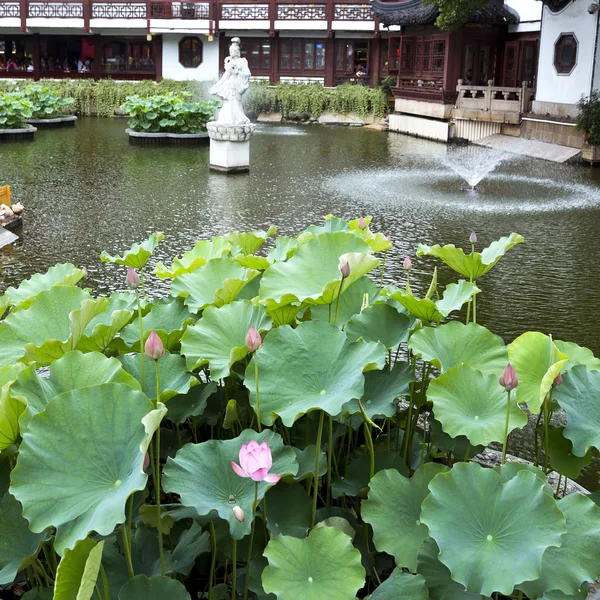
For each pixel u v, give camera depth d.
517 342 2.88
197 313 3.35
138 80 37.91
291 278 3.19
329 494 2.94
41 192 14.35
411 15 26.58
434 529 2.06
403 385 2.80
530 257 9.88
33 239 10.51
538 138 22.22
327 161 19.72
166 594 2.12
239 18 34.91
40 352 2.76
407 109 28.20
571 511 2.27
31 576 2.65
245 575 2.50
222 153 17.30
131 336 3.23
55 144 22.09
